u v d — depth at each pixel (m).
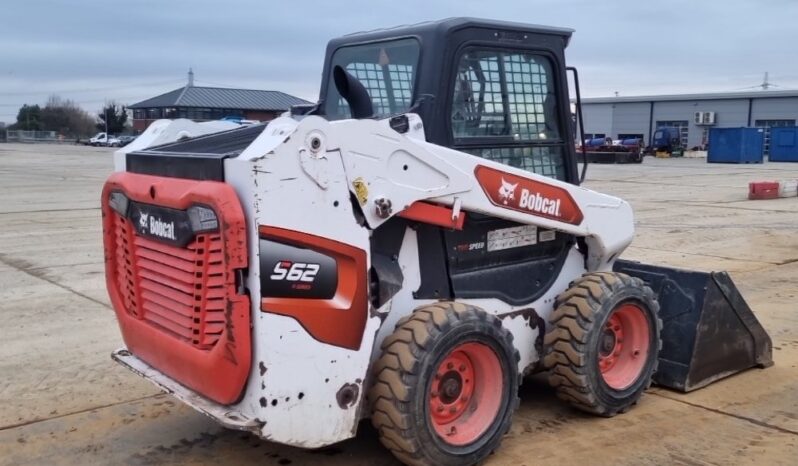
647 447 4.28
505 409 4.03
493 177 4.05
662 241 11.94
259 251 3.21
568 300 4.49
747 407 4.88
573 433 4.46
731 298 5.33
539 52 4.48
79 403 5.05
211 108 66.56
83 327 6.87
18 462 4.20
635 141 42.84
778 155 42.16
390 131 3.58
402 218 3.85
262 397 3.29
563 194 4.44
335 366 3.47
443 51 3.98
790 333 6.61
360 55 4.54
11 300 7.86
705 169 33.53
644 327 4.77
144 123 72.56
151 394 5.21
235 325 3.25
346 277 3.49
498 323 3.96
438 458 3.73
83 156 46.25
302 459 4.14
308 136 3.29
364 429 4.52
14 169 31.64
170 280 3.65
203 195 3.27
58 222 14.02
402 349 3.61
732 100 56.44
